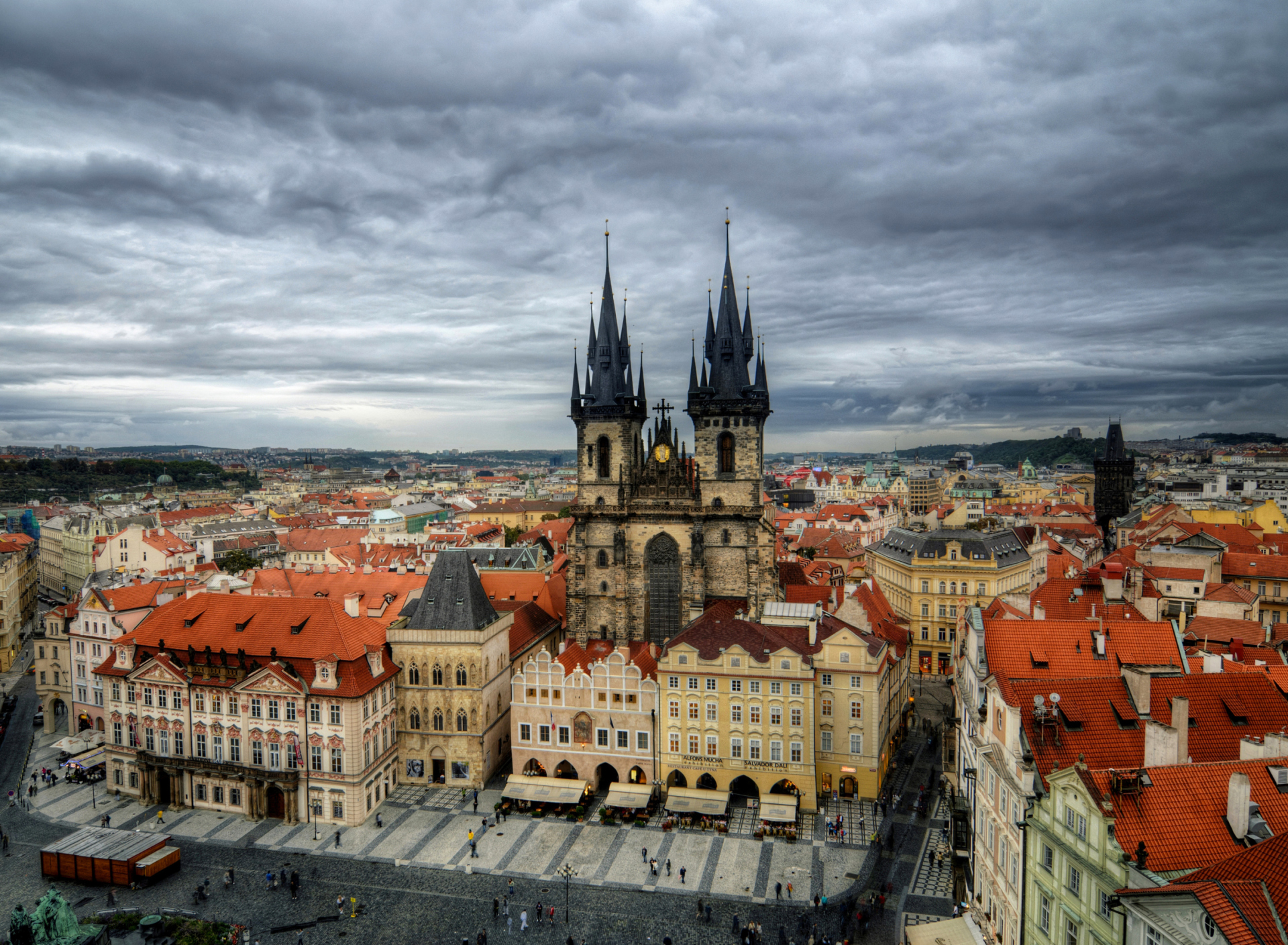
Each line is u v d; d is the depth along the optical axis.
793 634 121.81
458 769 125.25
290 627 121.88
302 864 102.62
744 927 87.62
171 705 120.50
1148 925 44.53
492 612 132.12
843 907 88.94
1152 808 52.00
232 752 118.00
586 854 104.06
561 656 125.38
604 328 153.38
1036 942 61.47
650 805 115.25
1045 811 60.06
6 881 98.81
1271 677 79.12
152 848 100.38
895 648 136.25
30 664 198.75
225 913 91.44
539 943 85.50
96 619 136.88
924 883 95.19
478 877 98.88
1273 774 53.62
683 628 147.62
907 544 189.50
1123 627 84.75
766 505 176.62
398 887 97.00
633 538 150.62
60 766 134.62
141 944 83.88
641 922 89.12
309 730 114.25
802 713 112.81
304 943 85.94
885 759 123.19
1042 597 120.56
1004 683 72.12
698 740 116.94
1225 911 39.03
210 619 126.69
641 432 159.62
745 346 148.75
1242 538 193.12
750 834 108.00
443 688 125.06
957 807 87.44
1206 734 67.44
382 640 126.06
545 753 123.19
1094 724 66.50
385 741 121.75
